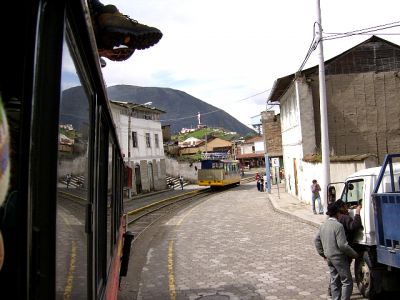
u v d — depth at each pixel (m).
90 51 2.15
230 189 48.66
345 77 24.80
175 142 70.56
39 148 1.52
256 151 99.81
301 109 24.52
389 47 24.77
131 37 3.71
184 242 14.88
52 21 1.57
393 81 24.62
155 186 48.50
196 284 9.45
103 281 3.74
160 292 8.96
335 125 24.72
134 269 11.15
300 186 26.44
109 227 4.67
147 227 20.02
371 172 7.64
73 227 2.07
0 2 1.40
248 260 11.52
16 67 1.39
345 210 7.73
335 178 18.53
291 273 9.92
